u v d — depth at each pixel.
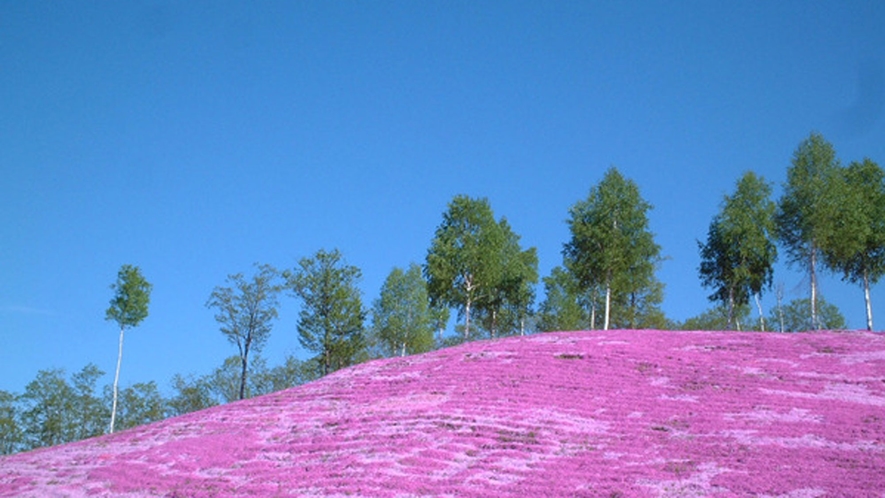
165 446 28.77
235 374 70.56
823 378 32.84
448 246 63.00
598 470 22.19
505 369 37.00
